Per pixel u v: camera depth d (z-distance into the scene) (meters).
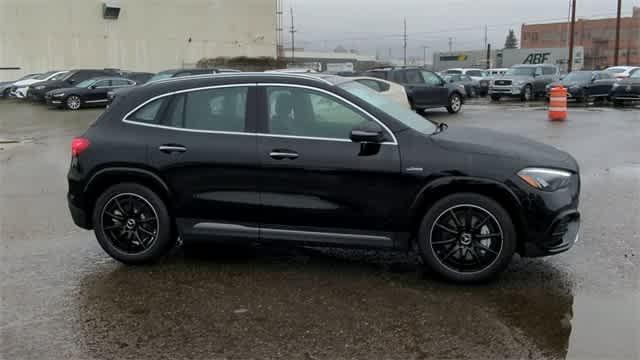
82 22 46.53
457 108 21.89
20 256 5.78
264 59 54.09
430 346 3.87
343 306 4.50
